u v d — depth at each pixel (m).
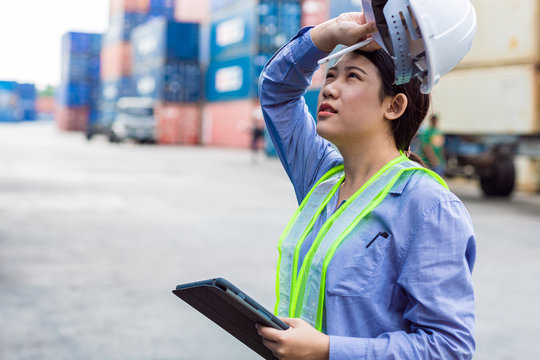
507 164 13.04
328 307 1.19
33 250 6.41
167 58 41.38
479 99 12.27
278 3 34.56
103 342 3.77
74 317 4.24
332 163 1.48
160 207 10.06
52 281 5.18
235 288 1.07
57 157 22.41
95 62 67.12
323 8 31.59
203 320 4.28
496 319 4.47
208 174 17.41
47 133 58.50
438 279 1.13
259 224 8.66
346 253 1.19
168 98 41.44
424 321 1.13
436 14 1.13
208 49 40.94
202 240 7.28
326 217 1.32
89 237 7.24
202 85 42.03
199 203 10.76
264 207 10.54
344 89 1.27
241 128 36.38
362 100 1.25
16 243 6.75
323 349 1.10
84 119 67.19
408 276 1.14
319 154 1.53
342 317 1.18
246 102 35.66
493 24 12.02
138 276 5.43
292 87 1.48
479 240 7.80
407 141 1.32
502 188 13.09
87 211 9.32
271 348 1.11
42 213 8.97
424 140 10.20
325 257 1.20
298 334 1.09
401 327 1.18
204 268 5.80
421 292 1.13
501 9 11.88
